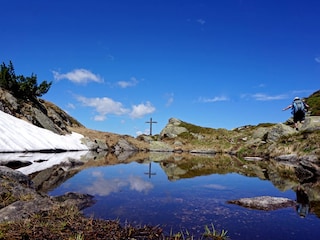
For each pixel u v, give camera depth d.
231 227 6.54
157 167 21.83
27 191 8.71
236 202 8.96
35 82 51.97
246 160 30.64
